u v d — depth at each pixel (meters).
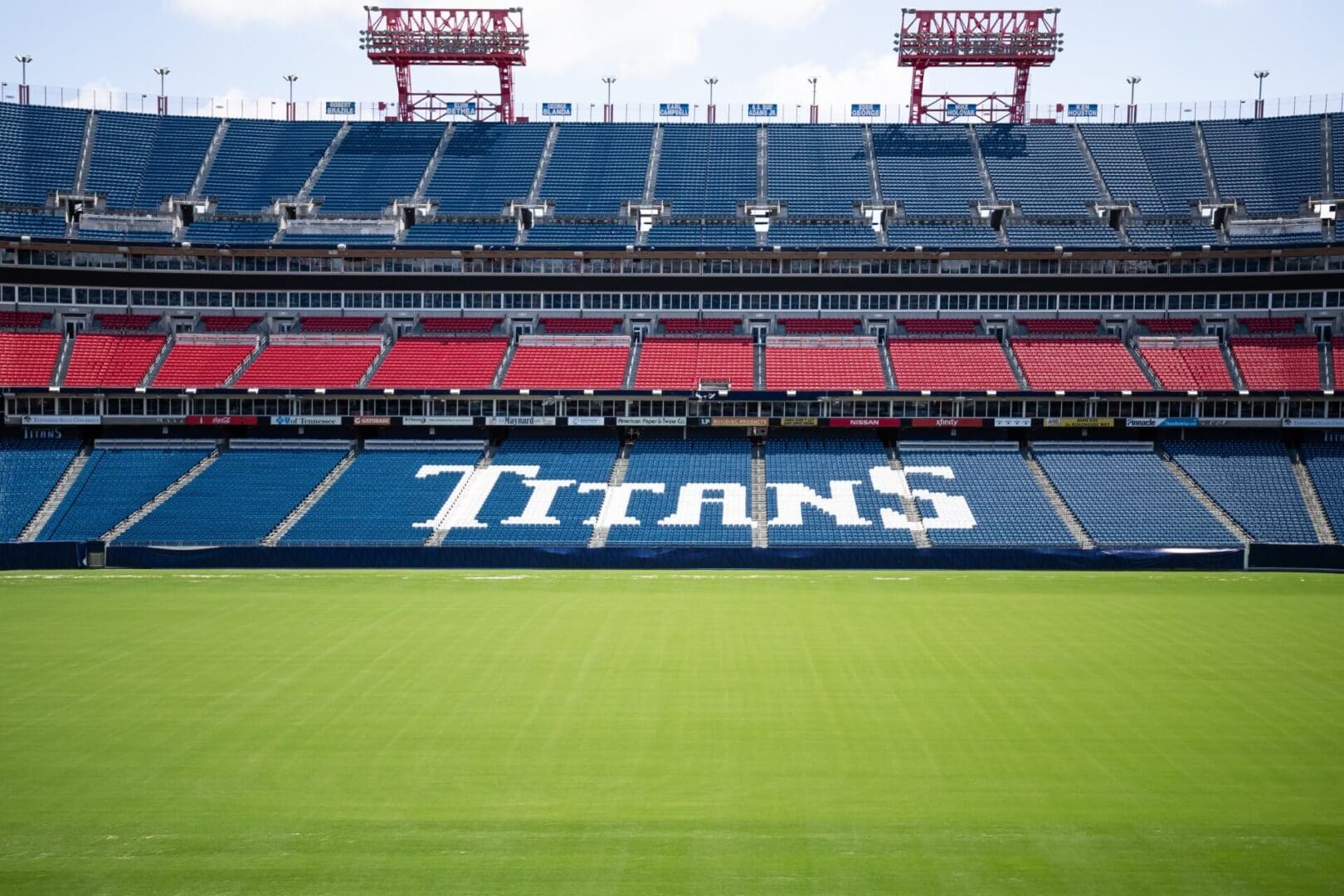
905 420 83.69
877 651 45.03
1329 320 86.94
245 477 80.81
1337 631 49.00
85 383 83.38
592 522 75.31
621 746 32.88
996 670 41.94
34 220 88.69
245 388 83.50
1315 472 78.19
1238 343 86.25
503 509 76.94
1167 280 89.31
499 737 33.72
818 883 23.92
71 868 24.67
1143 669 42.03
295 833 26.55
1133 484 78.31
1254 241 87.69
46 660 43.41
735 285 92.12
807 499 77.94
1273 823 27.08
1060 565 69.00
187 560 70.19
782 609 54.59
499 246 90.00
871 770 30.88
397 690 38.88
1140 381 83.69
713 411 84.62
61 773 30.56
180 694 38.34
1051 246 88.56
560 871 24.52
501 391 83.75
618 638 47.50
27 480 79.06
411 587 61.72
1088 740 33.38
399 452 85.00
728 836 26.38
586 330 92.19
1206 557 68.69
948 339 89.62
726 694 38.56
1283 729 34.34
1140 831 26.58
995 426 83.62
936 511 75.94
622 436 87.19
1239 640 47.19
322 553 70.19
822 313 92.06
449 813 27.80
